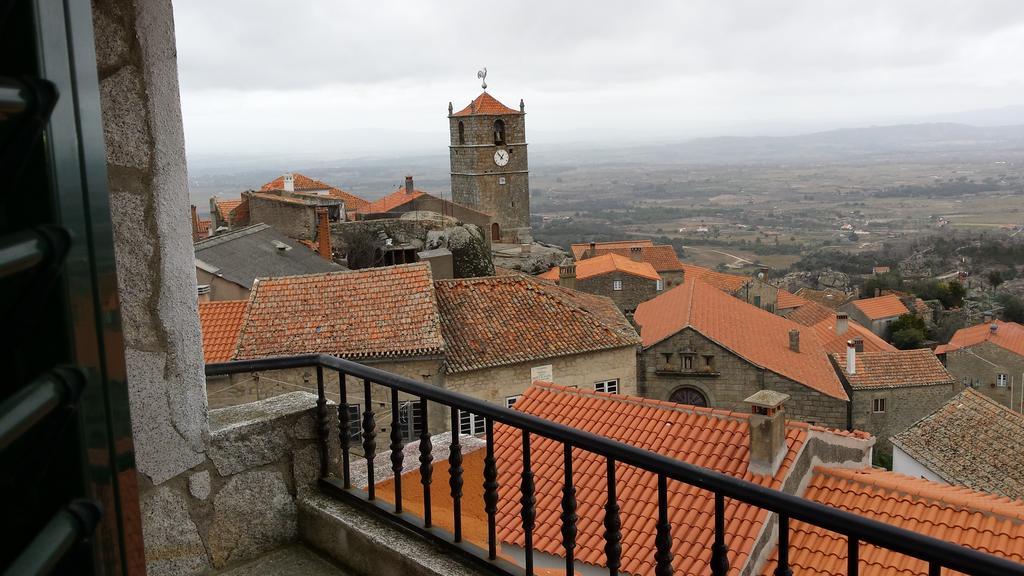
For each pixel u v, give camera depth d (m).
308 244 37.41
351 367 3.94
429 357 19.50
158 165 3.36
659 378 33.66
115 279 1.15
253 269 28.84
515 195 60.72
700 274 64.94
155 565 3.62
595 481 11.70
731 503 10.67
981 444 25.14
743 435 12.20
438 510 5.13
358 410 19.34
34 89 0.96
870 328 60.16
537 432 3.16
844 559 10.13
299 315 20.39
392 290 21.20
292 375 19.05
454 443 3.57
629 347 22.12
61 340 1.01
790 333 36.59
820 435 12.46
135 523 1.17
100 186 1.12
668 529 2.82
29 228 0.99
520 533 10.93
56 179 1.01
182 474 3.69
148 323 3.45
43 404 0.94
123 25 3.22
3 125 0.93
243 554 3.96
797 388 32.28
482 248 39.09
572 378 21.31
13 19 0.96
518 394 20.64
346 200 59.25
